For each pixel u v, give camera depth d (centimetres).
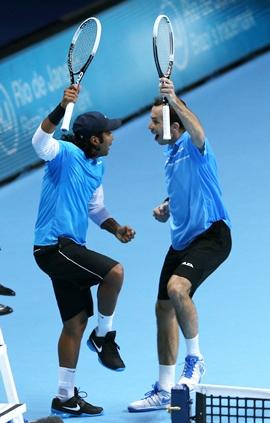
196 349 2267
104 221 2464
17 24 4778
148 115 4744
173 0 4838
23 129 4206
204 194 2298
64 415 2334
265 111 4762
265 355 2627
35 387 2523
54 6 4912
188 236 2325
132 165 4275
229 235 2344
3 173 4188
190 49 5006
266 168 4134
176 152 2305
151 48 4722
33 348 2762
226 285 3089
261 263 3241
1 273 3322
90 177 2348
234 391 1984
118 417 2328
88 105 4397
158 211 2453
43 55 4188
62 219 2323
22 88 4144
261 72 5234
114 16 4503
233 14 5262
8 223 3812
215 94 4994
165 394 2358
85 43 2473
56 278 2344
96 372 2605
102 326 2375
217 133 4569
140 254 3403
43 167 4334
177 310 2239
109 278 2320
